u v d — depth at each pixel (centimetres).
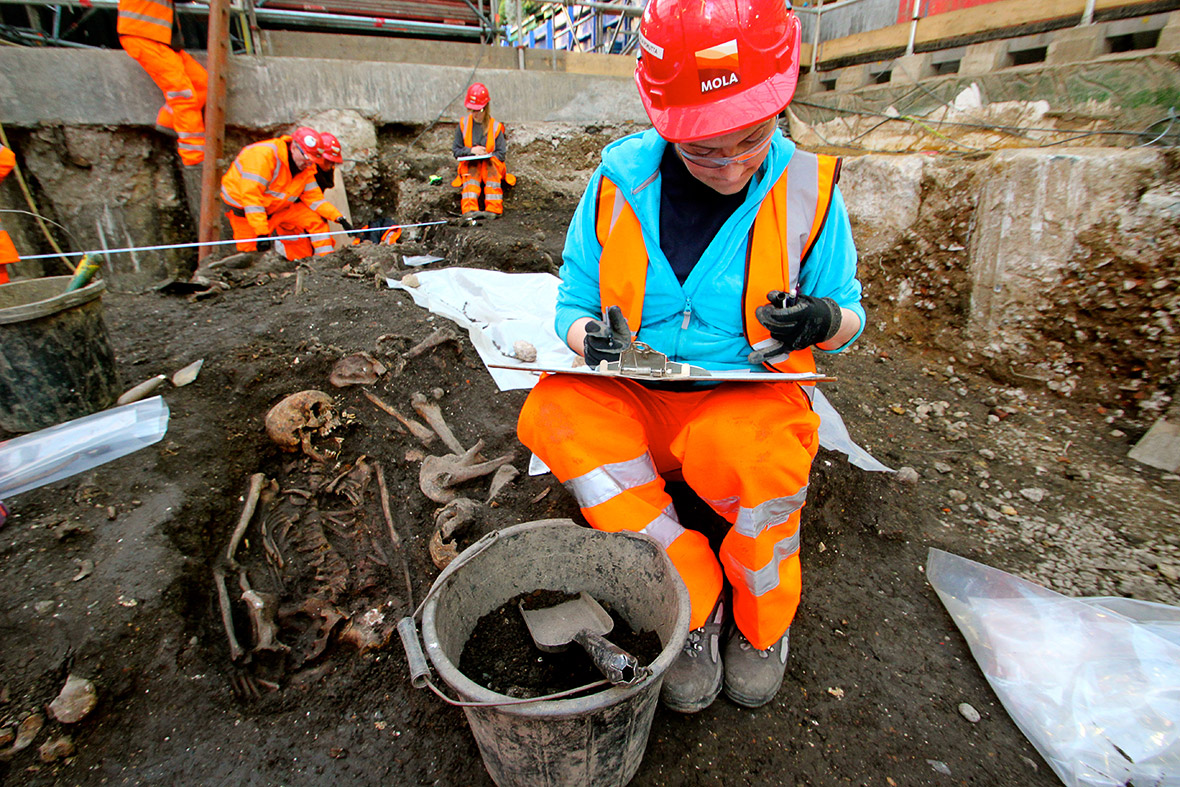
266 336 300
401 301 341
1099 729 150
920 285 364
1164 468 254
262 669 171
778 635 160
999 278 322
